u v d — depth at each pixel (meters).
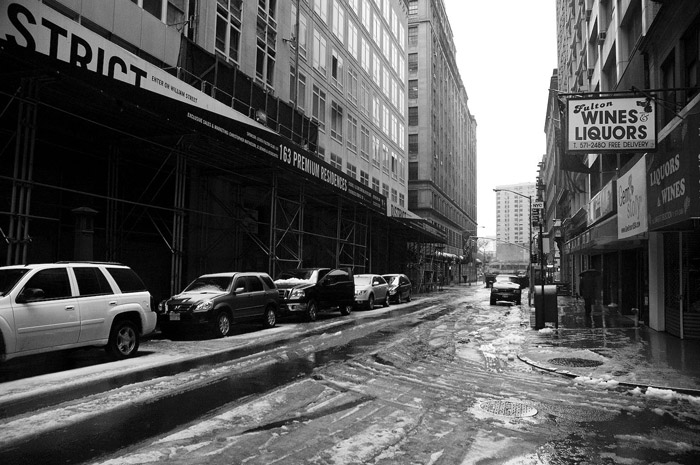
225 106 16.81
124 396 6.75
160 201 17.28
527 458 4.71
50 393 6.87
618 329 14.44
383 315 20.31
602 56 23.56
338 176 24.06
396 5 50.28
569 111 11.65
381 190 43.88
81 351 10.16
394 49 49.19
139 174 16.48
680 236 12.43
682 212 8.84
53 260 13.41
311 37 29.70
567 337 12.93
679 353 10.31
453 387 7.66
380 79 44.16
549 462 4.62
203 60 17.86
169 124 12.75
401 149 51.09
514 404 6.66
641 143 11.20
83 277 8.84
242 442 5.02
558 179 44.16
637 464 4.59
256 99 21.41
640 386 7.60
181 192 15.03
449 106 93.31
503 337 13.37
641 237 14.23
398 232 43.91
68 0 12.65
